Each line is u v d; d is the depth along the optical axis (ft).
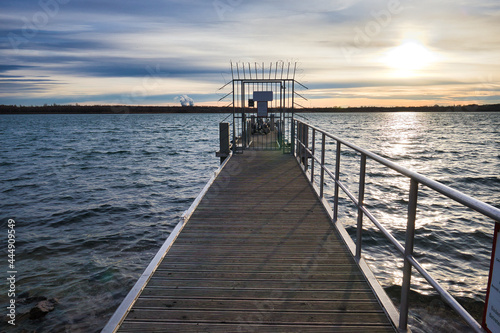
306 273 9.99
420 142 118.52
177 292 8.98
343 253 11.38
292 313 8.03
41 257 21.57
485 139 133.59
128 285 17.81
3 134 182.39
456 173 56.08
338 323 7.65
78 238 25.16
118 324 7.54
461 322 14.07
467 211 31.50
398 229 26.32
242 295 8.82
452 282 17.79
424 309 15.08
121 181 48.57
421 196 37.68
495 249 4.07
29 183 47.16
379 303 8.39
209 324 7.64
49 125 329.52
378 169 56.95
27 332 13.73
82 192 41.24
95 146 107.04
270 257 11.10
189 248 11.87
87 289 17.38
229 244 12.20
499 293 3.98
